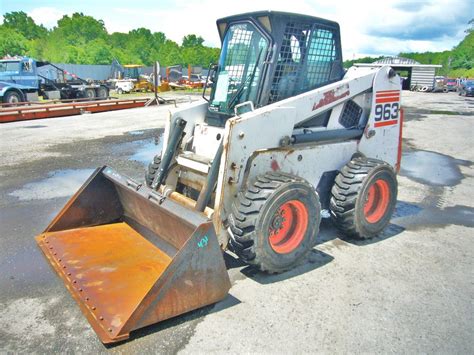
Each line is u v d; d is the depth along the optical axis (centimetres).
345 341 280
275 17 385
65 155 884
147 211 381
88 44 8594
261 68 397
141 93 3269
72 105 1664
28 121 1466
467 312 317
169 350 268
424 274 376
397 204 591
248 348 271
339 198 419
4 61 2017
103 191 424
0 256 406
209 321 298
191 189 438
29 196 605
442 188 681
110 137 1119
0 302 325
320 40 429
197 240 280
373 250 425
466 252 427
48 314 308
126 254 369
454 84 4075
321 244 437
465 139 1155
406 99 2750
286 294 336
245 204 337
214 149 416
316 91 407
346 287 349
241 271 372
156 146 990
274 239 362
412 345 278
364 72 467
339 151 438
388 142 500
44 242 391
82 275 333
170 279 275
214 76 468
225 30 449
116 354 264
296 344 276
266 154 363
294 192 347
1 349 269
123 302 297
